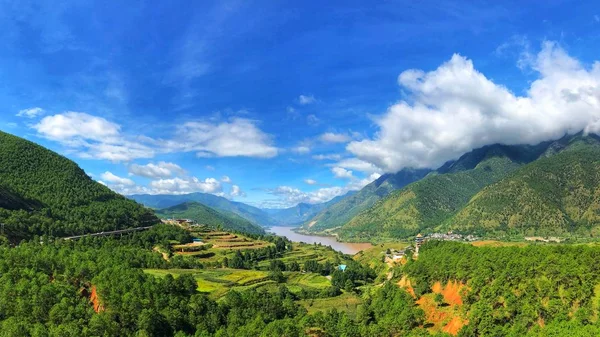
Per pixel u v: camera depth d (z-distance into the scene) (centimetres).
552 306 14475
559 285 15450
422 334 16238
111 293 15412
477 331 15400
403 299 19838
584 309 13712
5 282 15275
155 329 15012
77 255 19362
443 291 19662
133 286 16488
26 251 18500
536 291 15575
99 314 14550
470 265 19025
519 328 14375
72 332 13200
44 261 17575
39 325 13250
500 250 19462
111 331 14100
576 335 12356
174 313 15850
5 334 12788
